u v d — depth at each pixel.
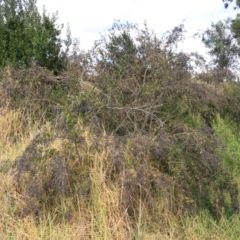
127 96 5.57
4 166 4.45
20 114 5.70
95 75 6.02
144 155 4.49
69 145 4.36
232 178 4.71
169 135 4.78
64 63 7.37
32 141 4.37
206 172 4.54
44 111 5.88
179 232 4.20
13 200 4.14
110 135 4.79
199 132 4.85
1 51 7.05
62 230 3.87
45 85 5.97
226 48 11.83
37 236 3.73
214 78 6.62
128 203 4.18
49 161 4.16
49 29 7.57
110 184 4.27
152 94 5.45
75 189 4.13
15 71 6.05
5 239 3.68
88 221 4.04
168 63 5.90
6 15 7.56
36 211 4.02
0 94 5.83
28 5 7.73
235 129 6.61
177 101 5.79
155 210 4.27
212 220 4.39
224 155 5.29
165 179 4.29
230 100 6.76
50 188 4.10
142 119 5.20
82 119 4.92
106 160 4.39
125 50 6.32
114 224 3.99
